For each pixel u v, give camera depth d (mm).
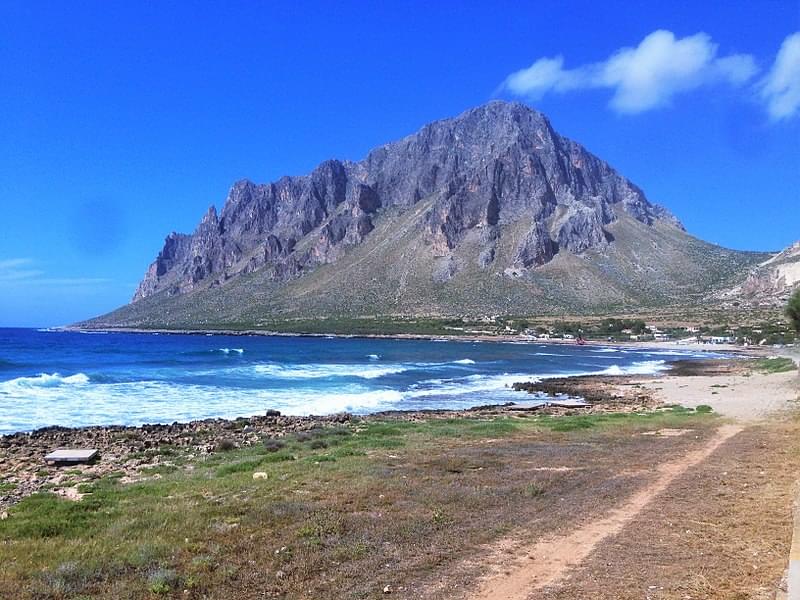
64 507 11703
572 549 9070
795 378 45500
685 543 9141
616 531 9867
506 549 9125
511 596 7434
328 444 20797
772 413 26750
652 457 16594
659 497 11977
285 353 96812
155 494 12922
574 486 13188
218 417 32594
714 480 13305
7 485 15102
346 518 10695
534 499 12047
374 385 51000
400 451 18500
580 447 18781
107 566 8375
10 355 78938
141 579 7957
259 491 12711
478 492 12570
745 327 145000
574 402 39656
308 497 12180
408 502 11820
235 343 139250
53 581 7801
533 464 15930
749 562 8234
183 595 7539
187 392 43094
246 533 9852
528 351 113812
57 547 9180
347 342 149375
